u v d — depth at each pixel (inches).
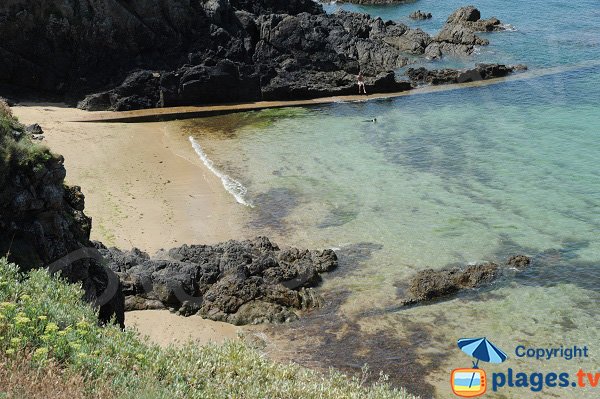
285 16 2034.9
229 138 1595.7
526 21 2696.9
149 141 1560.0
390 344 844.6
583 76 2005.4
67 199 751.1
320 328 885.2
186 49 1927.9
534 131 1574.8
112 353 502.0
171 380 495.2
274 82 1911.9
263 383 546.9
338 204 1237.7
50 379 433.7
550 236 1085.8
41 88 1831.9
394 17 2933.1
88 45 1849.2
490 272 970.1
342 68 2037.4
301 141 1569.9
